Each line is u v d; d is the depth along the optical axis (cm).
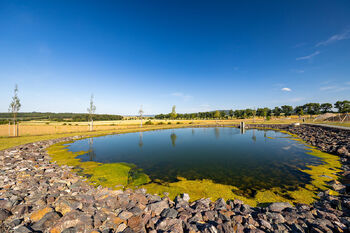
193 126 6638
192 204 924
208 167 1672
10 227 641
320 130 3309
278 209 834
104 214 768
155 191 1117
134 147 2752
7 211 724
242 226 681
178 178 1381
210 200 978
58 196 943
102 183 1252
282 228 655
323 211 770
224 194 1073
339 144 2159
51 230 629
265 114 10381
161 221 716
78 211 752
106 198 916
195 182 1286
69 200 851
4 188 1008
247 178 1354
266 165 1681
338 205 808
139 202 902
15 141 2722
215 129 5853
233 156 2091
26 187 1038
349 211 753
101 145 2927
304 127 4219
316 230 620
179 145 2914
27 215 739
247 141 3189
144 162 1869
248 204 942
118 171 1533
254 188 1158
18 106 3388
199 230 663
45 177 1258
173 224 699
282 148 2450
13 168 1468
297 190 1092
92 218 719
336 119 5653
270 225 686
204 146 2791
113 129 5450
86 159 1975
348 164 1562
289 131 4400
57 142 3120
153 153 2312
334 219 695
